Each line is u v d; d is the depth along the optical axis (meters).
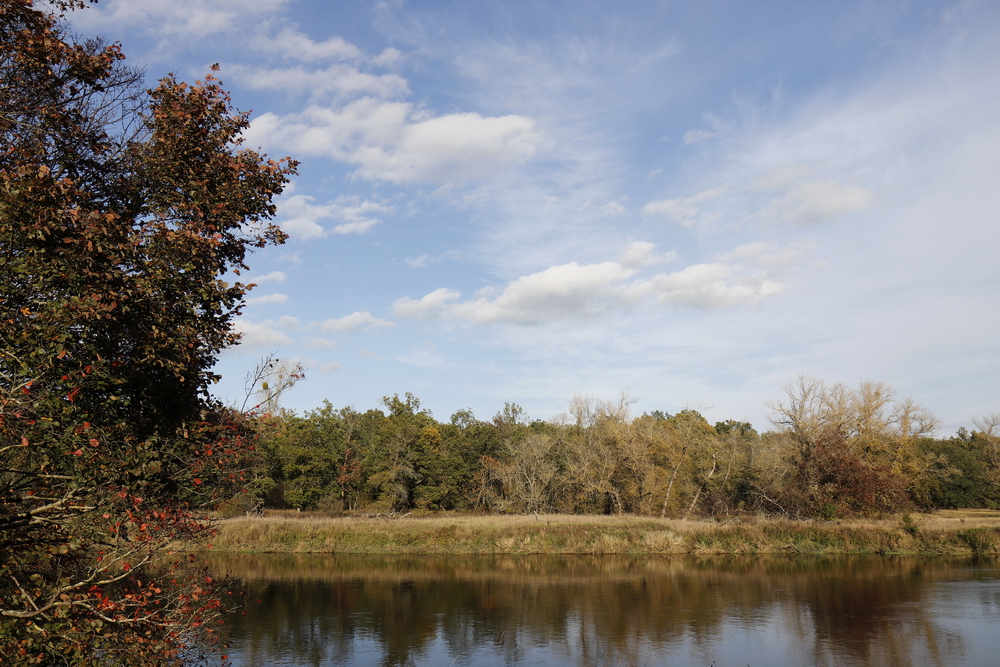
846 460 49.12
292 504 58.91
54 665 8.81
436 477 65.06
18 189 7.17
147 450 8.84
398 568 35.81
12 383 7.64
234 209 10.16
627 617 23.53
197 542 10.75
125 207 9.73
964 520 51.28
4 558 7.89
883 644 19.84
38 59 8.67
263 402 10.78
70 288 7.64
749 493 58.22
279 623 22.44
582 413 63.44
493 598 27.08
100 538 8.36
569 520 47.91
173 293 8.96
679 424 62.12
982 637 20.61
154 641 8.81
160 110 9.59
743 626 22.17
